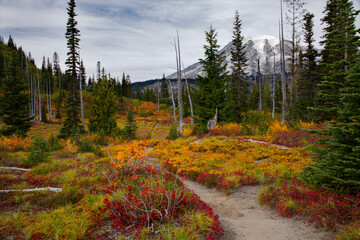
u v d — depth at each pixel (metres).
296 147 13.86
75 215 4.48
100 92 27.52
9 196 5.74
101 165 10.01
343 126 5.70
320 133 6.18
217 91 23.95
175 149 15.90
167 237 3.82
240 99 35.91
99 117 27.11
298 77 27.02
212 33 24.70
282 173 8.60
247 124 22.80
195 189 8.72
